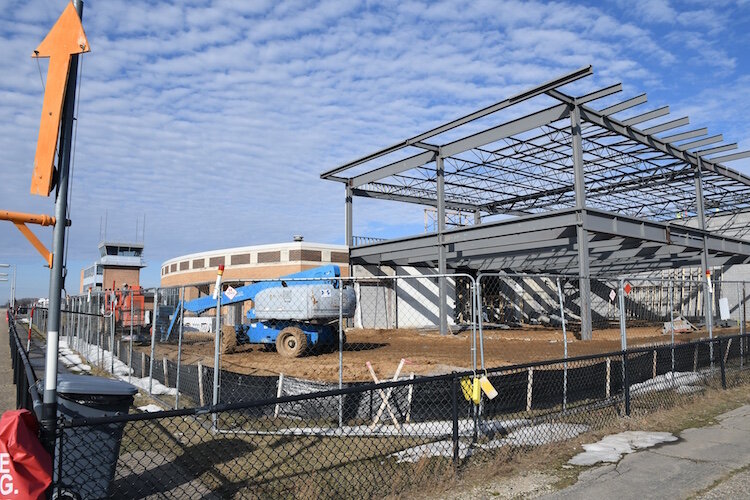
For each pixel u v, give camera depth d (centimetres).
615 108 2031
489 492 547
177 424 827
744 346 1531
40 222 382
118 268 5222
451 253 2669
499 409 888
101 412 468
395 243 2814
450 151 2500
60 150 398
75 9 398
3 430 341
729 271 3291
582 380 1025
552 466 634
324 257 3081
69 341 2283
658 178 3053
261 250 3200
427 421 838
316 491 532
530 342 1864
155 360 1305
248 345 1764
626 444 730
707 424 848
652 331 2111
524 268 3212
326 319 1462
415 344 1838
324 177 3014
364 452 680
